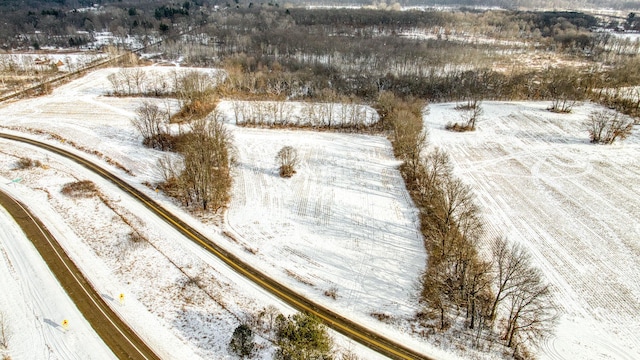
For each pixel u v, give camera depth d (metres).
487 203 91.38
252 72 160.25
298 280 68.00
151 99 142.75
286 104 143.12
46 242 71.12
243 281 66.94
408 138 101.44
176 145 107.00
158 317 58.66
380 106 137.38
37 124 118.56
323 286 67.19
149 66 182.12
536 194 95.12
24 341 53.16
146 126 109.81
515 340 58.53
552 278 70.44
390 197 92.50
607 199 93.19
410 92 154.50
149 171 97.50
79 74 167.75
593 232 82.25
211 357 53.19
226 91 150.50
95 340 54.19
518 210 89.06
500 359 56.06
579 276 71.00
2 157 98.81
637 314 63.88
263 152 110.62
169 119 121.62
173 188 90.81
